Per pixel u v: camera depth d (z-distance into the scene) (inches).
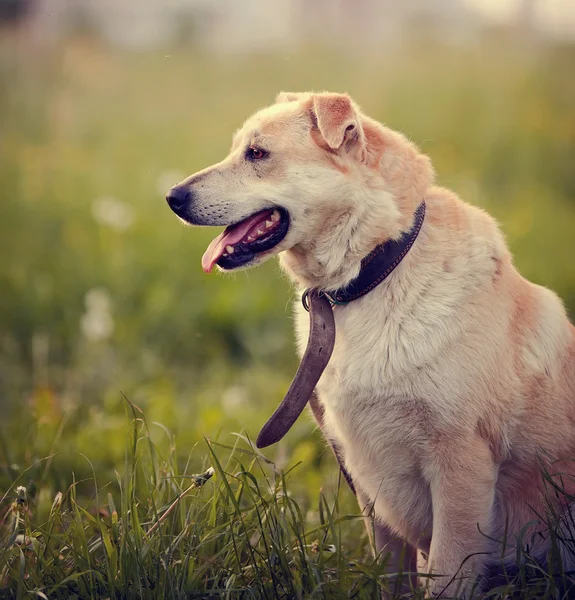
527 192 336.5
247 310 238.5
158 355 224.8
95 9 718.5
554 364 118.9
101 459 160.7
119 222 265.3
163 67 556.1
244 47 598.9
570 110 415.8
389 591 105.3
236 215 123.9
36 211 312.3
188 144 398.9
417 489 119.2
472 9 701.3
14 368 213.9
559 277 239.1
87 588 105.2
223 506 115.4
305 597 101.0
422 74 477.4
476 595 110.0
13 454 153.3
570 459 113.3
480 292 114.0
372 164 118.9
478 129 393.1
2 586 107.3
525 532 117.5
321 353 114.6
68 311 243.4
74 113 456.4
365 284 116.6
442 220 119.4
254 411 186.2
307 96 139.0
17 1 678.5
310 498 146.6
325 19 792.3
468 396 110.4
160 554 106.7
